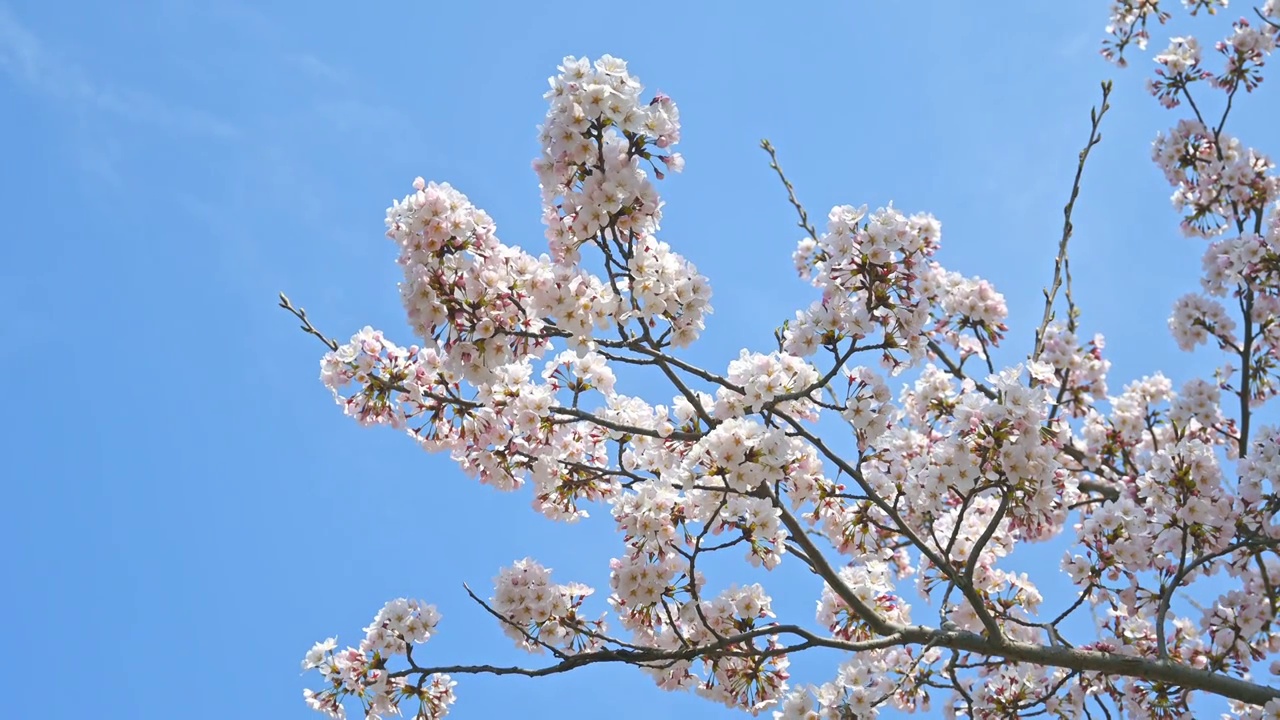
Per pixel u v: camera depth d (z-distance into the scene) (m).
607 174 5.90
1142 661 6.90
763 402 6.35
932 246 7.16
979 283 9.55
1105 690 8.10
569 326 6.12
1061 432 9.30
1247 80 11.19
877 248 6.11
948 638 6.83
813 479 6.98
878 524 7.28
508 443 7.17
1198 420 10.07
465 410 6.99
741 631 6.75
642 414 7.62
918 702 8.10
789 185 9.39
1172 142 11.16
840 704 7.49
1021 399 6.42
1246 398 9.64
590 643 7.30
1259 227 10.70
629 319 6.32
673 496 6.48
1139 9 11.72
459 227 5.95
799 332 6.40
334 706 7.00
